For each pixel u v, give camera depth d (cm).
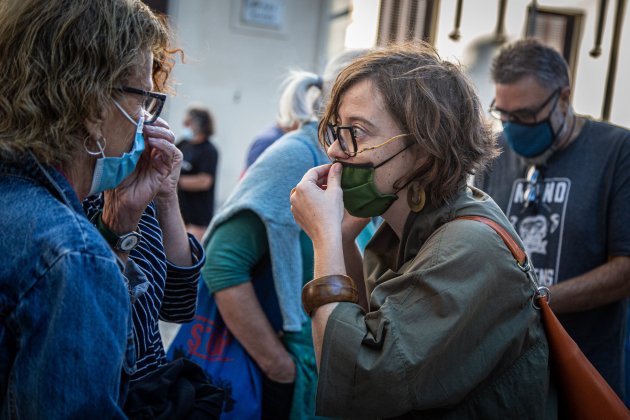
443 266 129
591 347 229
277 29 651
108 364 110
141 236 151
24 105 115
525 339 137
